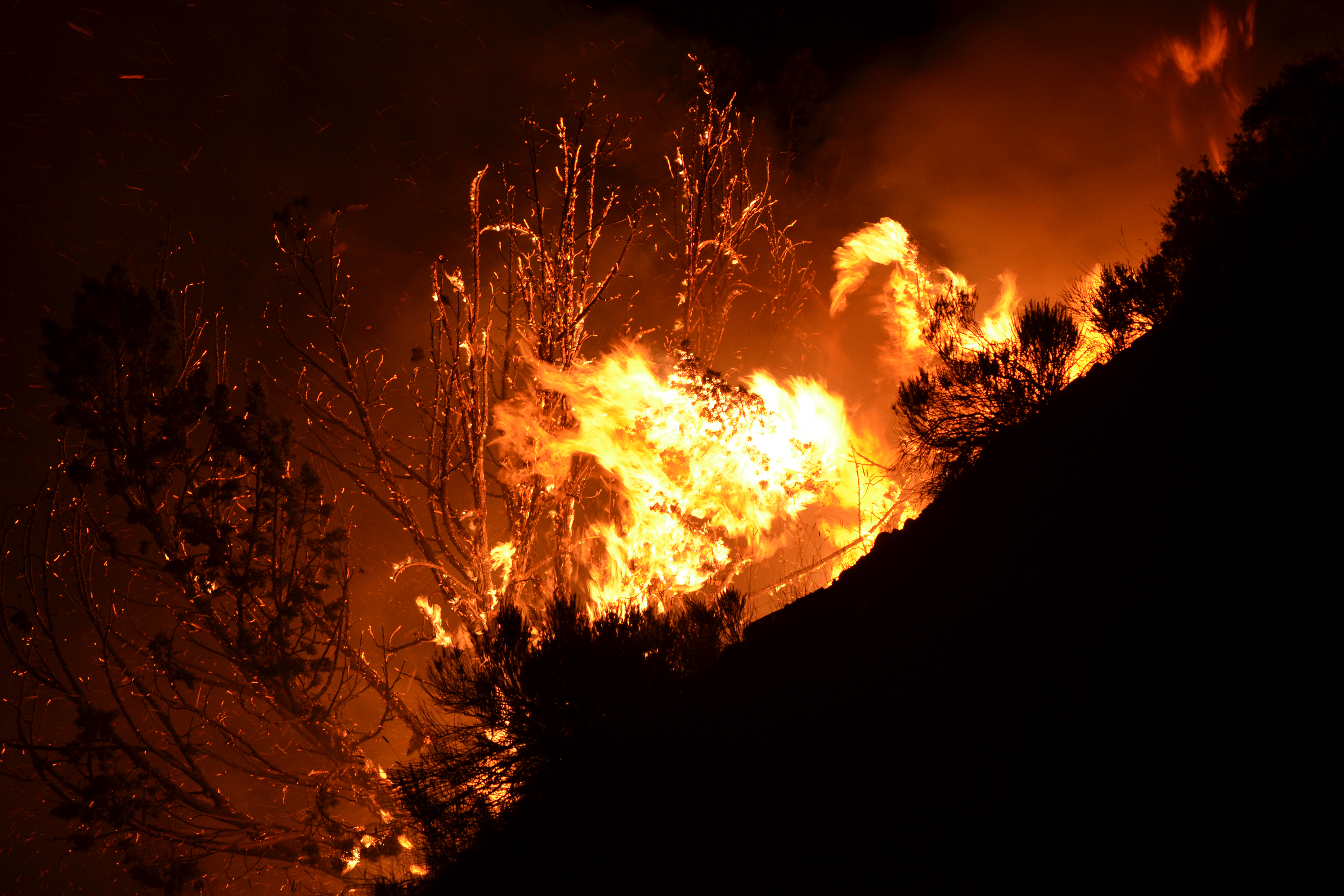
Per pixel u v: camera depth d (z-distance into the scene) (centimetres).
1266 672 193
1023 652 241
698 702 302
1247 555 223
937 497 426
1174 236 464
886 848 211
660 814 268
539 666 313
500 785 320
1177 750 190
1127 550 251
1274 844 163
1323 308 286
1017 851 191
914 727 241
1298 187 377
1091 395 340
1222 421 273
